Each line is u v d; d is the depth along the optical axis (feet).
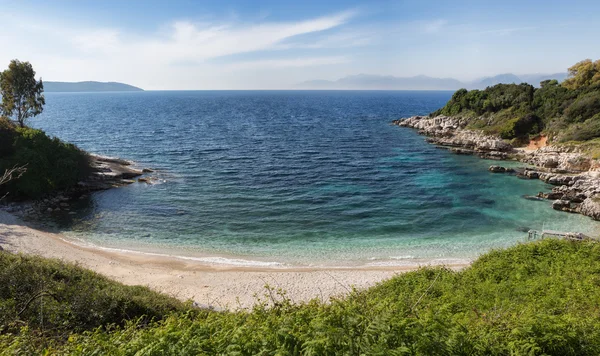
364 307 32.76
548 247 67.77
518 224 121.70
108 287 54.54
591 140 202.18
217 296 75.61
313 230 115.34
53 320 39.47
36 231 107.76
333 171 189.57
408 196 149.59
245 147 254.27
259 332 25.76
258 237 110.01
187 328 28.78
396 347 23.20
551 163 192.85
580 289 44.55
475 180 174.70
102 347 26.76
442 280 57.98
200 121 422.82
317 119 455.22
